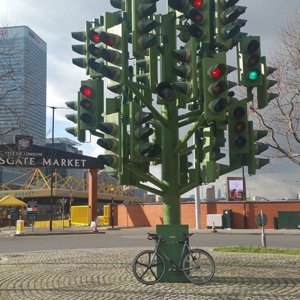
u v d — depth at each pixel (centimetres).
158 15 1025
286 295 827
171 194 1013
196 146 1009
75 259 1490
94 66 871
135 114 885
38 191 6862
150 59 988
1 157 1900
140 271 966
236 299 795
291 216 3803
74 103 967
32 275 1141
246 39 915
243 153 962
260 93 973
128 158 927
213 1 881
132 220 4847
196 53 888
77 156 4706
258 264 1270
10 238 3095
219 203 4234
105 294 861
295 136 1602
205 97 816
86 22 1007
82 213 5088
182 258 954
